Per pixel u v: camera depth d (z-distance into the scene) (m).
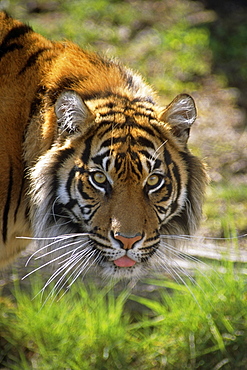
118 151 6.47
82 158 6.62
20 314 8.03
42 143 6.82
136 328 8.14
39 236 6.91
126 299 8.70
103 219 6.52
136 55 17.08
